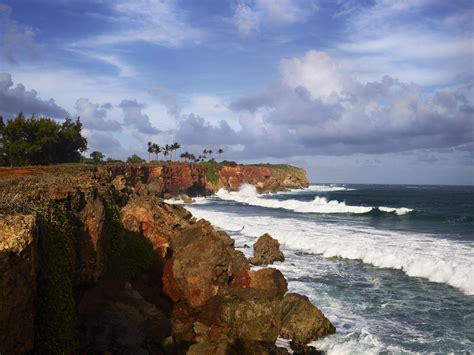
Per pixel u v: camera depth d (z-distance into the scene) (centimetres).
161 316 1708
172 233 2600
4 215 954
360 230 4506
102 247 1609
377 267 2828
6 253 850
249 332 1681
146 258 2192
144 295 1931
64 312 1173
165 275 2088
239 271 2247
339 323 1827
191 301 1948
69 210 1428
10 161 6994
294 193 16075
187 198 10619
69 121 8906
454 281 2370
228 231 4525
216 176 15538
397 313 1933
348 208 6962
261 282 2153
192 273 2009
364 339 1648
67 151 8694
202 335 1661
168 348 1517
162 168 11775
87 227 1501
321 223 5244
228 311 1762
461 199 11612
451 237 3947
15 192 1301
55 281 1144
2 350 841
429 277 2517
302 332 1697
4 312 841
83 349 1278
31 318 944
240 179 16450
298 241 3609
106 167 8225
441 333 1689
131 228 2444
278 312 1783
